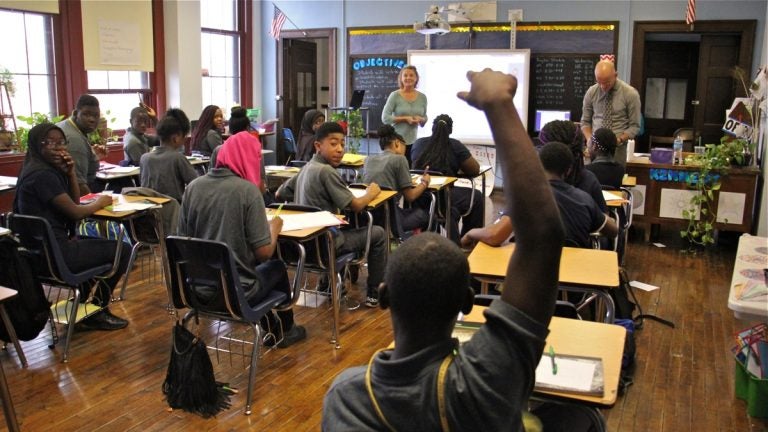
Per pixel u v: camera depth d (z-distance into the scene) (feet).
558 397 4.92
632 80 24.93
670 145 25.91
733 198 18.34
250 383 9.07
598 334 6.13
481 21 26.63
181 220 9.52
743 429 8.92
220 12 29.19
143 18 24.71
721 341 11.97
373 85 29.09
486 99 2.91
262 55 31.35
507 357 2.79
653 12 24.32
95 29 23.06
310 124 19.74
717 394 9.92
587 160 17.78
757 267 8.70
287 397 9.54
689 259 17.63
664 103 28.19
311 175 12.29
